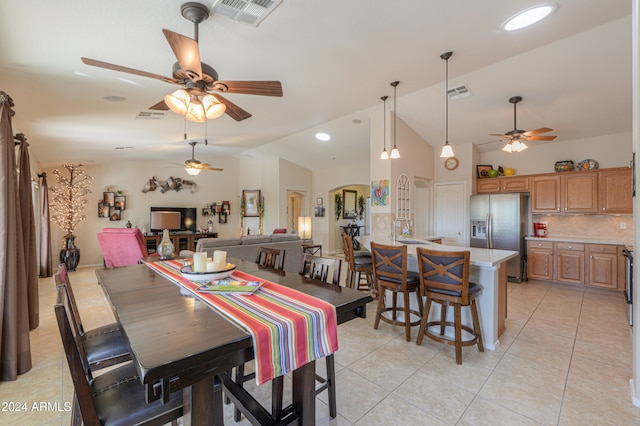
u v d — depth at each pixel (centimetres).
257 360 113
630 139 466
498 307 293
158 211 804
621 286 438
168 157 803
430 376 232
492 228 541
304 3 200
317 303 149
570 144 518
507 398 205
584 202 479
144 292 173
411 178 554
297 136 703
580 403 199
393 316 332
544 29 272
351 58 289
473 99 434
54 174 681
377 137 521
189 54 188
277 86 236
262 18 212
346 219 995
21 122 367
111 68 197
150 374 91
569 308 390
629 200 443
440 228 617
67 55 234
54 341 296
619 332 313
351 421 183
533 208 530
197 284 188
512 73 364
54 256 679
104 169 749
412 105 472
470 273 294
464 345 253
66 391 218
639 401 195
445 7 218
